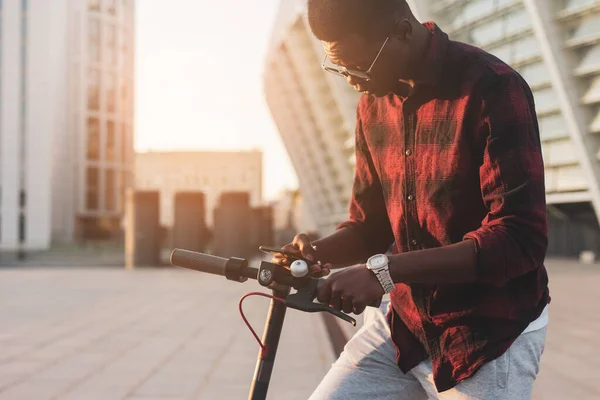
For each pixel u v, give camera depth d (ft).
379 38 4.97
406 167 5.42
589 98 80.59
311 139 170.71
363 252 6.25
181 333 25.39
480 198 5.08
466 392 5.03
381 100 5.66
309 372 18.54
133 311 32.60
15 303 36.55
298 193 253.85
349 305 4.72
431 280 4.69
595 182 84.17
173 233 69.72
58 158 264.52
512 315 4.94
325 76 141.18
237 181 299.79
